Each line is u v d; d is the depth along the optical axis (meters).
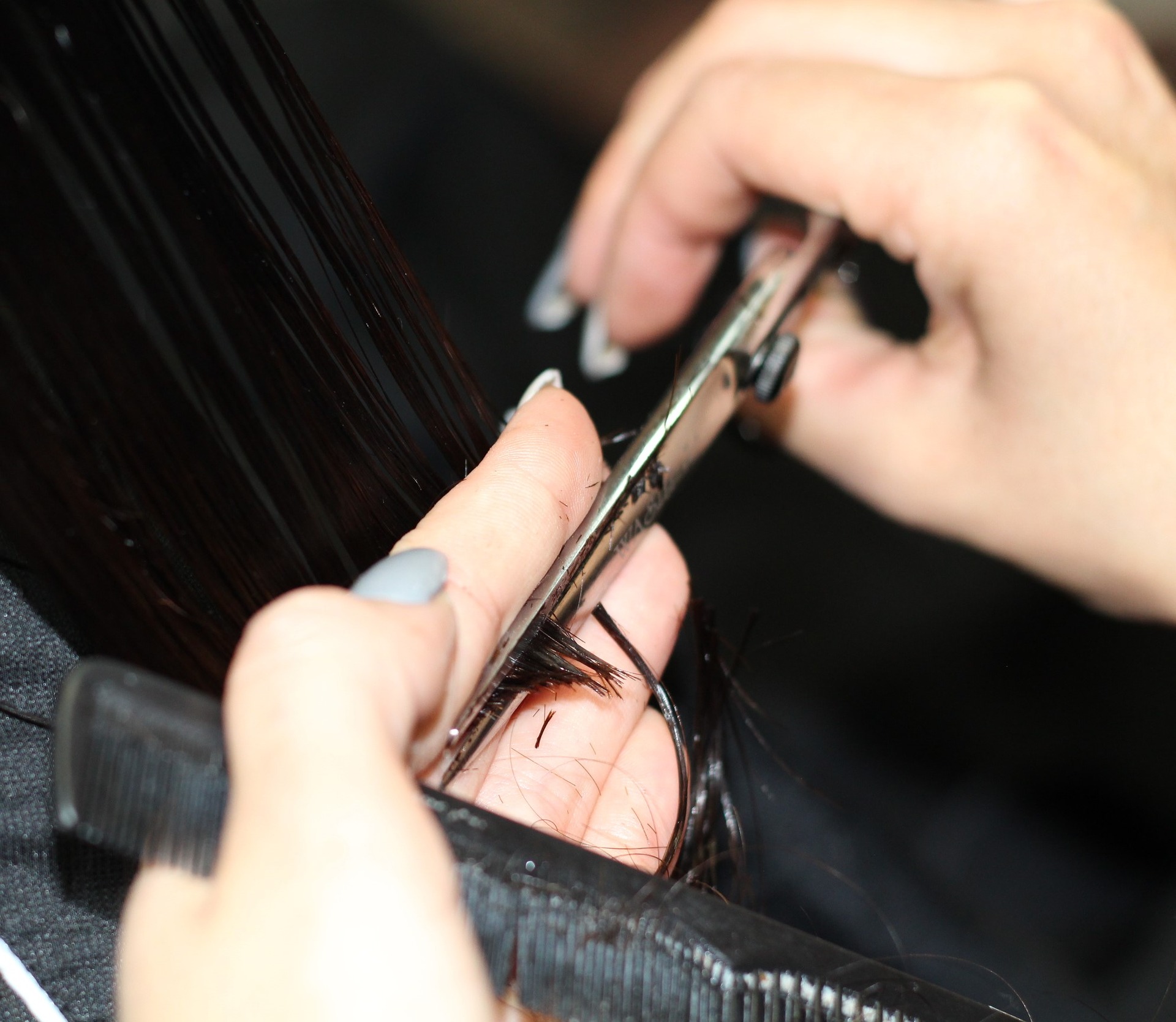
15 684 0.44
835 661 0.82
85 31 0.38
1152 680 0.81
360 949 0.27
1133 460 0.64
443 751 0.42
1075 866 0.76
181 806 0.31
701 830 0.63
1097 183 0.63
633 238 0.82
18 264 0.35
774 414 0.78
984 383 0.68
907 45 0.75
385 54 0.97
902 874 0.76
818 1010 0.36
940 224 0.65
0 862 0.44
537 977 0.34
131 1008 0.30
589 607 0.53
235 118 0.73
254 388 0.44
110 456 0.38
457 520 0.43
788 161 0.70
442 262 0.92
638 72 0.98
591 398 0.89
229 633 0.42
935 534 0.75
